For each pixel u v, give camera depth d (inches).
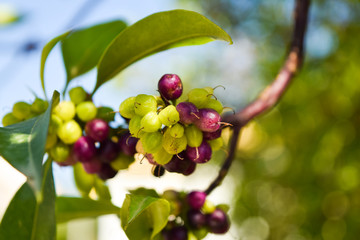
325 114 32.7
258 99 12.4
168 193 11.3
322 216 32.8
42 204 10.6
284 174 35.4
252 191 38.3
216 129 10.1
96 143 11.5
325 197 32.0
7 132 9.4
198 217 11.2
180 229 11.0
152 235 10.4
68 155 11.6
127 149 10.9
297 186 34.0
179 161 10.4
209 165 38.0
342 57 31.8
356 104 31.2
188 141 10.2
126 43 11.7
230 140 11.9
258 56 39.6
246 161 38.9
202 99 10.4
